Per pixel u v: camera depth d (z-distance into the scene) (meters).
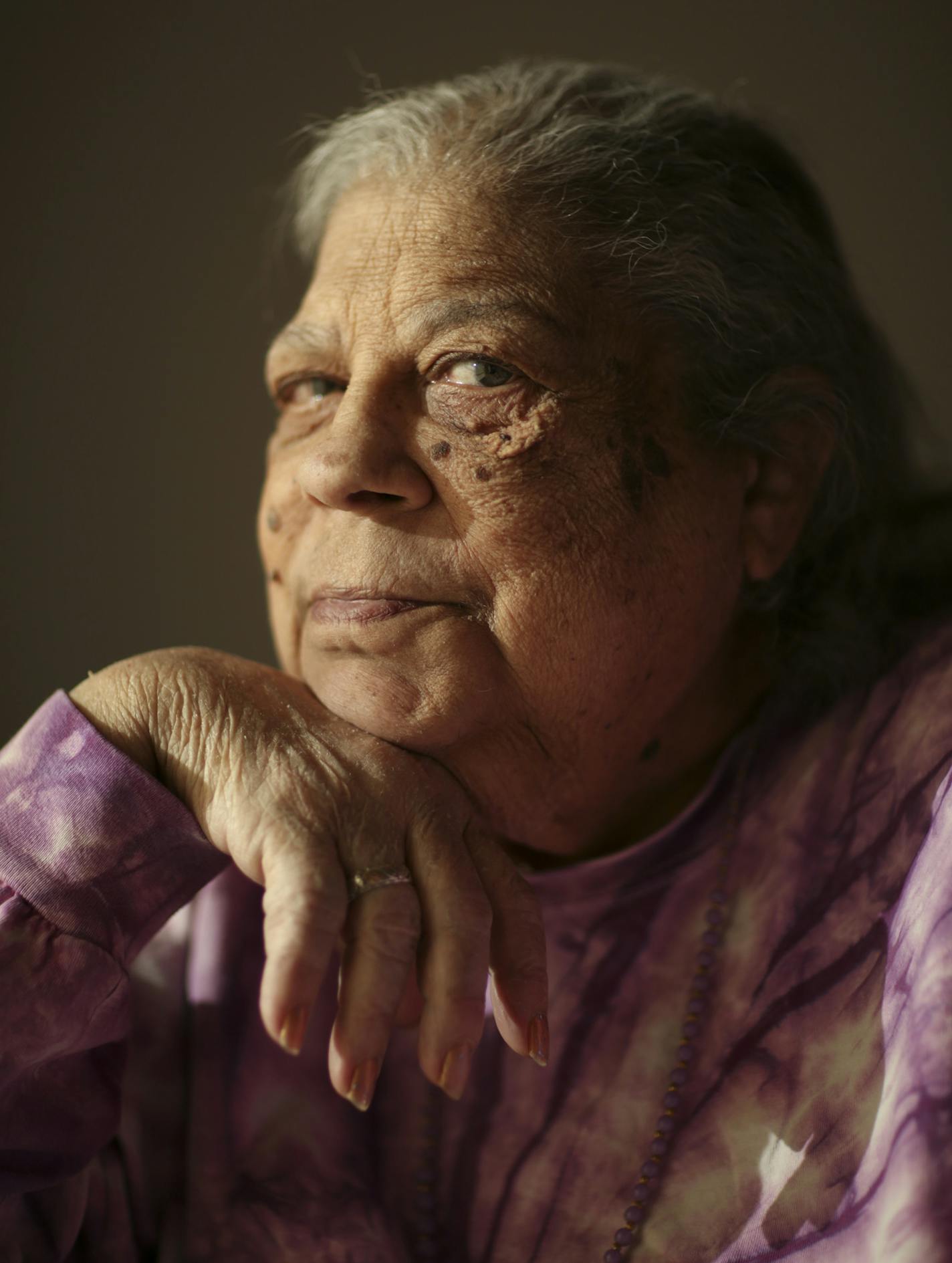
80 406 1.67
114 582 1.67
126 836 0.74
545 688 0.80
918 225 1.59
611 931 0.89
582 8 1.62
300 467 0.81
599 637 0.81
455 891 0.69
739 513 0.91
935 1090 0.60
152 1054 0.88
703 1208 0.75
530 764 0.84
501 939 0.72
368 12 1.64
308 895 0.66
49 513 1.67
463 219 0.84
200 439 1.67
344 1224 0.81
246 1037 0.89
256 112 1.65
